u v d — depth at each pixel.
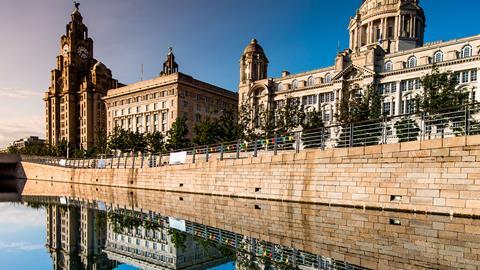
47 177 64.12
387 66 72.12
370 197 20.36
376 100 49.88
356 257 10.83
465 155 17.08
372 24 95.19
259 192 26.81
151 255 13.72
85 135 132.62
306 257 11.12
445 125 21.64
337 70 78.44
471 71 61.00
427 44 74.38
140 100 103.31
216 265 11.12
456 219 16.44
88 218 22.16
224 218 19.45
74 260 13.42
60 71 146.12
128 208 25.58
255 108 76.25
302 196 23.88
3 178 75.75
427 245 11.98
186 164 34.50
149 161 44.50
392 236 13.47
